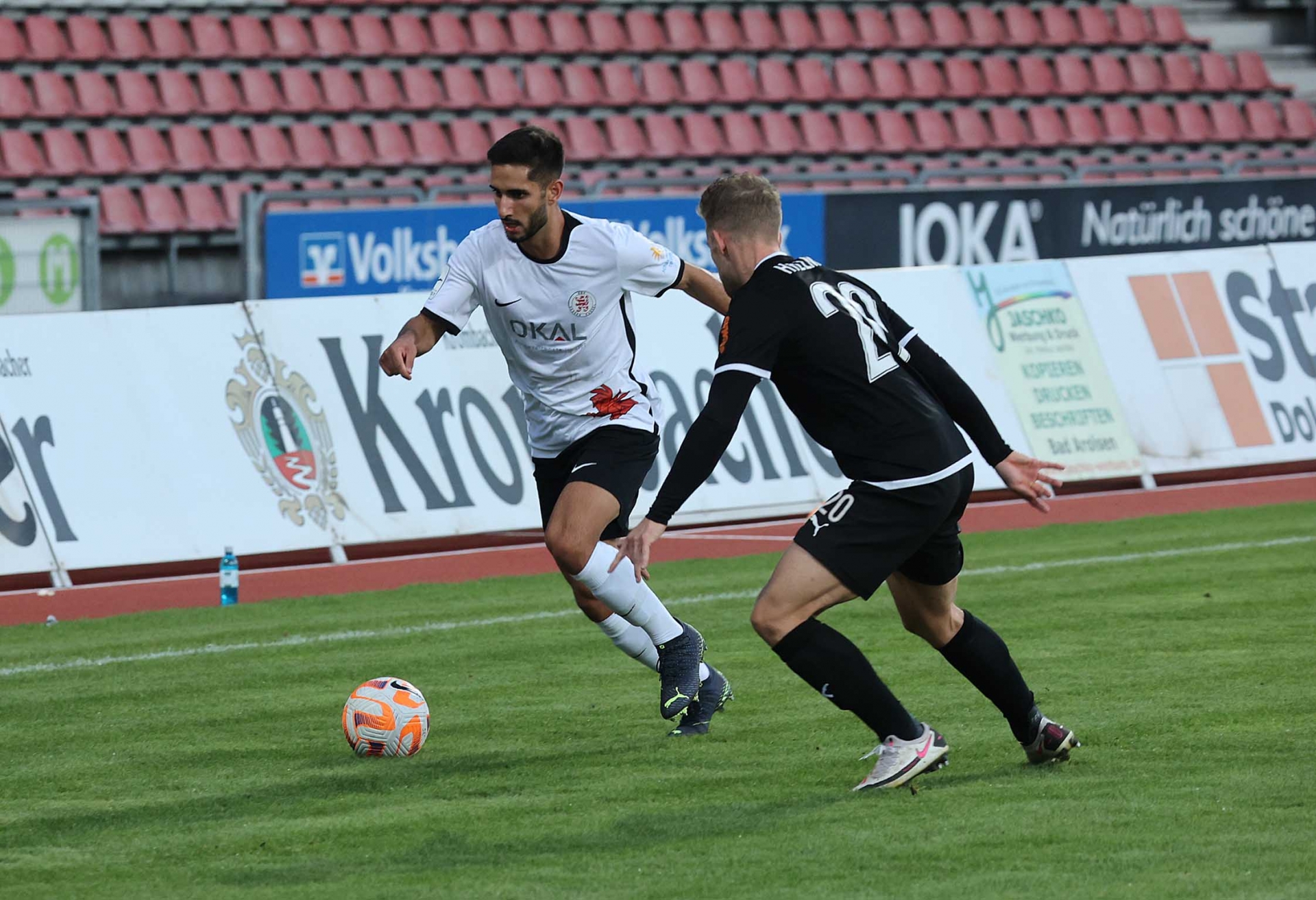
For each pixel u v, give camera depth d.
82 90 66.88
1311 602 29.92
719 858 15.95
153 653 28.64
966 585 32.75
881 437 17.27
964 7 83.25
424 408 41.03
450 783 19.31
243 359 39.53
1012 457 17.91
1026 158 78.44
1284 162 71.06
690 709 21.56
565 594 34.00
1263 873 15.06
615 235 21.36
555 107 72.88
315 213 53.12
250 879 15.69
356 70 71.69
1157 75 83.88
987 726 21.39
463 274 21.34
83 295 49.88
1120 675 24.28
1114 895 14.56
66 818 18.14
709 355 44.53
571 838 16.80
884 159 75.88
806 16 80.94
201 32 69.88
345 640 29.38
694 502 42.69
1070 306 48.59
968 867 15.43
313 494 39.28
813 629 17.58
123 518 37.34
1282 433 50.22
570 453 22.11
